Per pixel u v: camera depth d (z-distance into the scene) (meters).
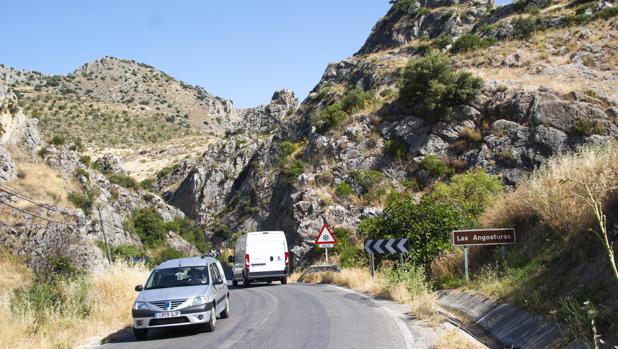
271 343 9.91
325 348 9.13
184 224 80.25
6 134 60.50
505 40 57.81
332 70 84.44
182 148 152.62
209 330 12.12
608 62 46.12
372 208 38.62
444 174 39.03
